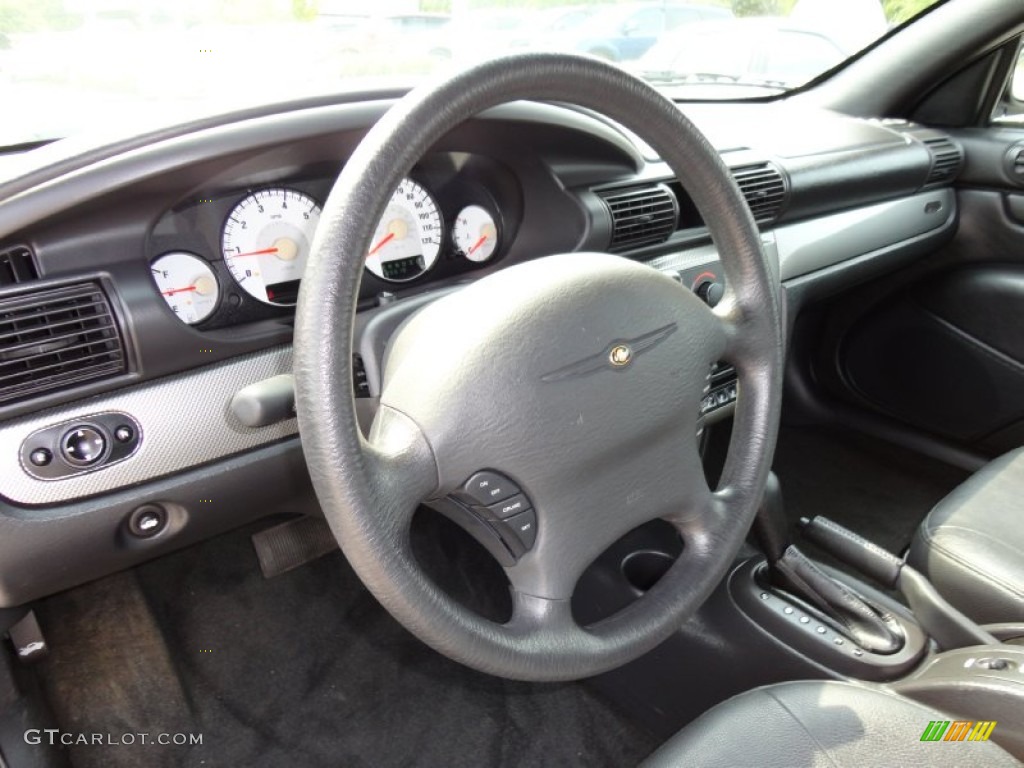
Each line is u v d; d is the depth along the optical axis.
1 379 0.82
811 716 0.85
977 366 2.04
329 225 0.63
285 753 1.38
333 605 1.64
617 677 1.43
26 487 0.86
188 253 0.98
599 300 0.76
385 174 0.64
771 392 0.92
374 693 1.50
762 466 0.91
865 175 1.83
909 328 2.15
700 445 1.40
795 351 2.33
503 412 0.71
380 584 0.65
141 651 1.48
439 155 1.11
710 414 1.37
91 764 1.31
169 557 1.65
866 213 1.89
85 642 1.47
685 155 0.84
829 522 1.33
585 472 0.77
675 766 0.82
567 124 1.14
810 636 1.16
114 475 0.91
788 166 1.69
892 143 1.95
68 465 0.87
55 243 0.84
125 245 0.88
